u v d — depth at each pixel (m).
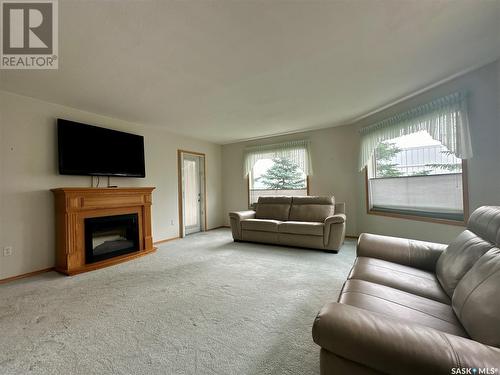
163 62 2.10
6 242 2.59
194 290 2.20
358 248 1.93
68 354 1.36
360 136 4.05
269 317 1.72
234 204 5.93
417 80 2.57
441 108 2.60
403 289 1.35
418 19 1.63
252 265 2.91
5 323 1.69
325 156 4.64
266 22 1.62
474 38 1.86
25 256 2.72
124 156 3.71
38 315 1.79
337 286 2.24
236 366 1.25
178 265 2.96
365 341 0.69
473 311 0.91
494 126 2.21
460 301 1.04
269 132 4.88
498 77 2.17
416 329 0.71
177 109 3.34
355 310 0.81
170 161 4.69
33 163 2.82
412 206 3.19
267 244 4.00
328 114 3.75
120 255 3.32
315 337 0.78
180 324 1.64
